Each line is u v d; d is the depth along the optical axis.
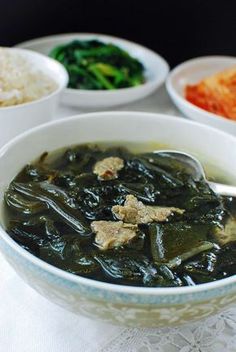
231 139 0.51
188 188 0.50
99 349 0.42
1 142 0.59
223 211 0.47
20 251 0.39
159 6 0.81
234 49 0.85
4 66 0.62
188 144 0.54
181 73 0.77
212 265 0.42
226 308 0.41
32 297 0.45
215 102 0.70
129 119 0.54
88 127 0.53
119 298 0.37
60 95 0.63
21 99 0.60
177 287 0.39
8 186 0.47
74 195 0.47
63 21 0.82
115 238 0.43
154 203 0.48
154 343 0.43
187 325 0.44
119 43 0.82
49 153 0.51
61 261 0.42
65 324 0.43
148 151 0.54
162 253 0.43
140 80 0.77
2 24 0.76
